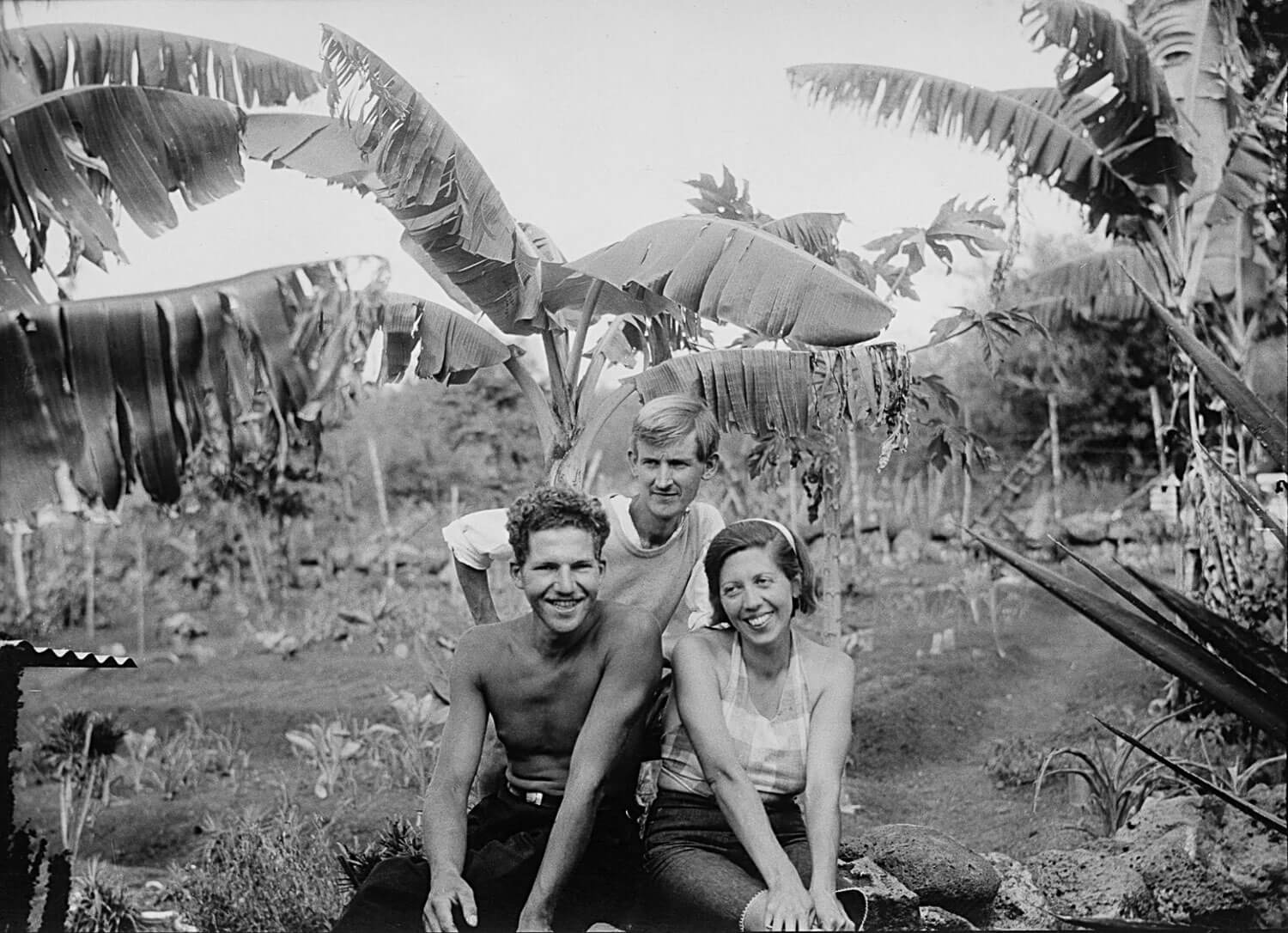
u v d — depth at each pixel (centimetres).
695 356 379
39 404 278
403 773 531
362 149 328
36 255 315
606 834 278
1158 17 500
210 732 592
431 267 422
